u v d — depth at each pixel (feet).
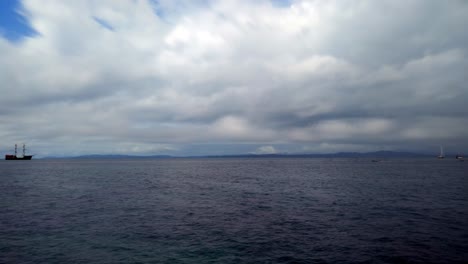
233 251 56.80
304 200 120.67
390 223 78.38
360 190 152.76
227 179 235.40
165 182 209.67
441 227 73.51
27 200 121.70
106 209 101.14
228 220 83.71
